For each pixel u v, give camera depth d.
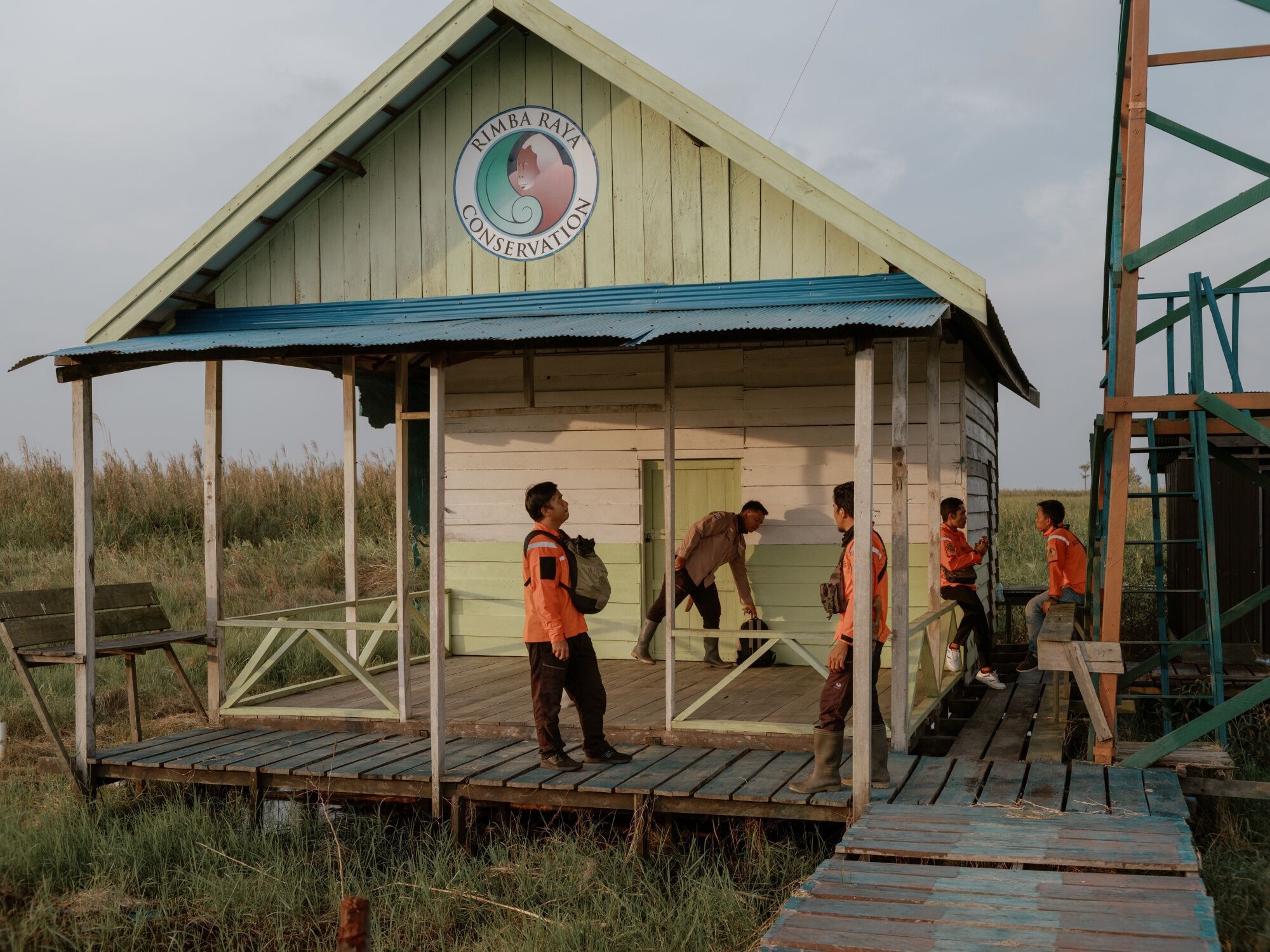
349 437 10.62
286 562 20.59
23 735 10.51
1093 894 4.71
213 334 8.25
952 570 10.23
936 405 9.42
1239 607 9.06
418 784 7.23
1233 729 9.00
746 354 10.92
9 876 6.64
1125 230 7.67
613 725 8.12
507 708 8.94
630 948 5.58
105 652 8.77
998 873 5.02
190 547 21.20
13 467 23.27
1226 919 5.38
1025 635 15.10
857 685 6.22
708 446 11.05
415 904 6.21
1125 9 8.44
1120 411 7.55
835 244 7.69
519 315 8.41
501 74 8.52
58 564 19.41
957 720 9.44
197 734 8.73
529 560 7.21
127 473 23.08
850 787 6.62
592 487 11.45
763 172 7.57
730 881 6.15
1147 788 6.46
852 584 6.43
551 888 6.25
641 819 6.68
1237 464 9.36
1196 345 7.73
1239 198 7.36
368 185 8.81
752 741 7.77
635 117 8.20
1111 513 7.50
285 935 6.03
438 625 7.19
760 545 10.88
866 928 4.39
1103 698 7.38
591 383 11.43
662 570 11.34
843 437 10.64
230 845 7.04
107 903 6.30
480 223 8.55
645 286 8.12
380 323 8.68
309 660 13.29
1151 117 7.81
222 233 8.61
